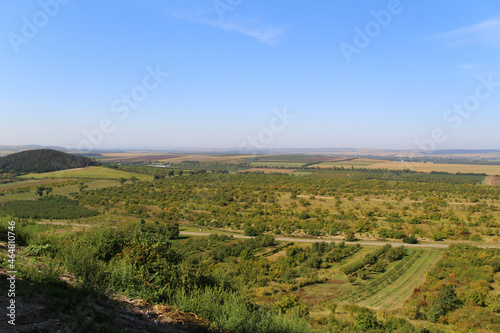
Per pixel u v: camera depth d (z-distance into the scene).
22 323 3.24
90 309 4.01
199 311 5.32
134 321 4.20
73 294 4.36
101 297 4.57
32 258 5.58
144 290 5.47
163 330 4.20
